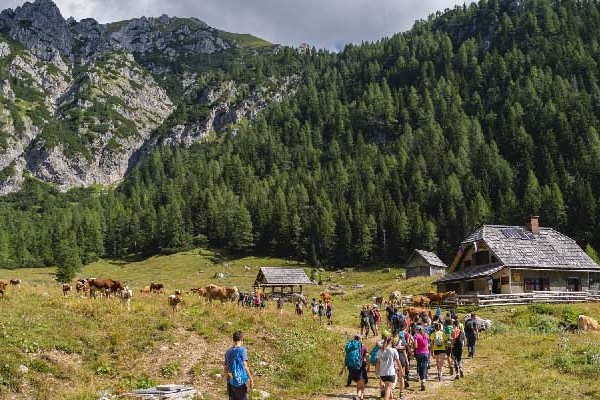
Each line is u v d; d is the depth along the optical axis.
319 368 24.12
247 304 44.53
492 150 167.00
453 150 181.50
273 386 21.14
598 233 115.38
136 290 45.91
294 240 145.88
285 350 25.61
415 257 98.94
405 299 60.78
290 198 165.75
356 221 139.00
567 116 173.50
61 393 17.62
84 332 23.20
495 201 140.38
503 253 56.41
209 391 19.42
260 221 155.12
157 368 21.48
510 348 31.05
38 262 150.25
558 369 23.91
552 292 52.62
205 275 122.81
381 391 20.50
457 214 136.62
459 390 21.23
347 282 111.62
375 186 164.38
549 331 38.69
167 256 150.38
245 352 14.56
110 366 21.00
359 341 20.22
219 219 160.62
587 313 44.69
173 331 25.73
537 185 134.38
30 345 20.45
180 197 186.50
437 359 23.91
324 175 186.12
